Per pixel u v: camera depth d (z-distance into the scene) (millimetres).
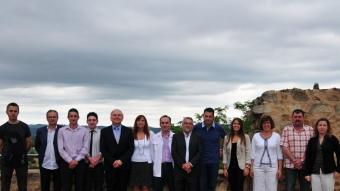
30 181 11914
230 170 10781
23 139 10406
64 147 10516
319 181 9789
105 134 10570
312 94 12727
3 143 10352
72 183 10570
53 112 10711
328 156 9734
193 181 10555
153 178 10867
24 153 10398
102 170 10773
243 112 17219
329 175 9758
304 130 10523
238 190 10719
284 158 10617
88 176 10664
